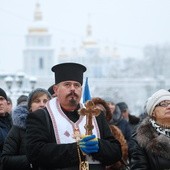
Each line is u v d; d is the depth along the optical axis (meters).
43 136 8.30
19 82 31.81
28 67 141.00
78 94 8.45
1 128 11.05
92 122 8.41
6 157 9.70
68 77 8.41
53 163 8.17
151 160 8.63
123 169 10.34
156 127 8.74
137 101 117.25
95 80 114.06
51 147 8.19
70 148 8.17
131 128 15.18
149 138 8.68
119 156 8.41
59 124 8.38
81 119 8.43
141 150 8.71
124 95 118.00
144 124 8.80
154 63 150.62
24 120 9.90
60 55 140.75
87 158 8.29
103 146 8.24
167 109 8.75
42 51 141.12
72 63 8.44
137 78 132.62
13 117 9.96
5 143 9.88
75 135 8.27
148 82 122.12
